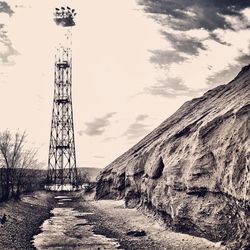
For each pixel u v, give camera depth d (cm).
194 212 3225
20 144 5581
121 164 7662
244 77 5128
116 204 6166
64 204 6419
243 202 2591
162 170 4650
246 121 3075
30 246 2794
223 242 2781
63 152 10006
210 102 5622
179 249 2706
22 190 6656
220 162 3105
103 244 2909
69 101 10100
